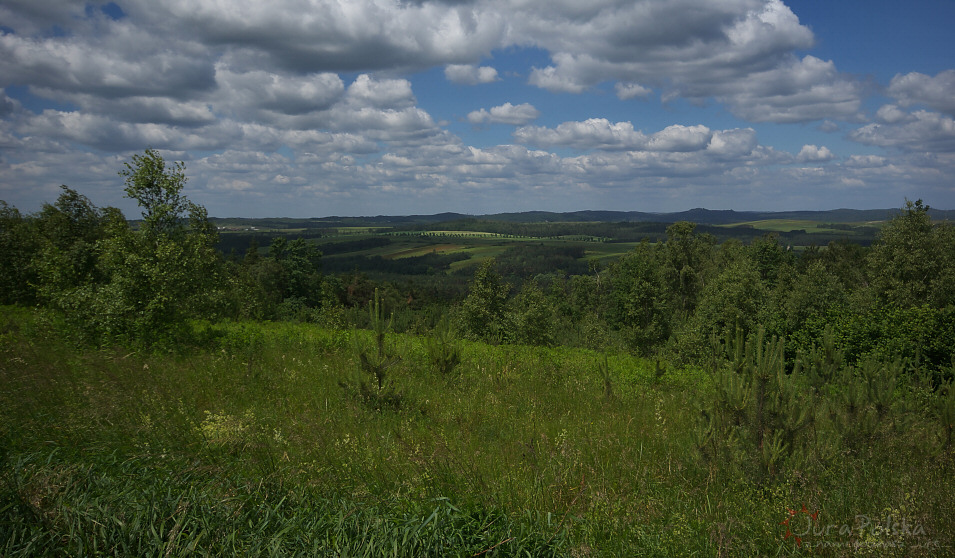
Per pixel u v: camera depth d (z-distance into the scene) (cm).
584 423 774
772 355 563
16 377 674
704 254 6047
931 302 3747
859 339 1936
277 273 6625
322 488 432
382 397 767
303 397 797
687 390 1136
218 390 783
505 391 993
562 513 425
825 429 626
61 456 441
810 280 2633
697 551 386
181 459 454
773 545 405
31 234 1900
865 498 481
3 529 326
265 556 334
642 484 502
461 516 392
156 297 1123
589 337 4538
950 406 620
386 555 337
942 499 462
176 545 326
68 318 1126
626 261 5894
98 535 331
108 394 630
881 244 4131
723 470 538
